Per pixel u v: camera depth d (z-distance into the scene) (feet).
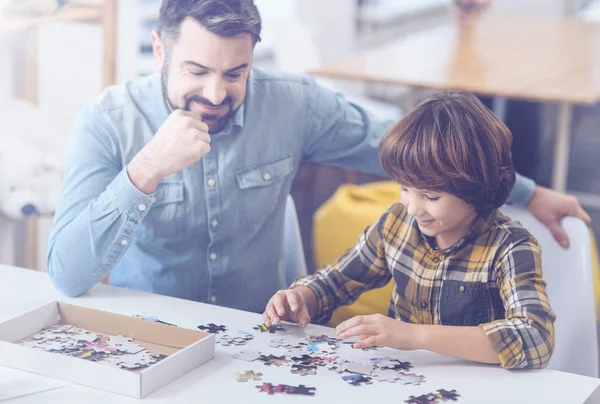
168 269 5.61
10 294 4.87
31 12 8.28
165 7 5.20
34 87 8.65
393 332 4.07
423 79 10.11
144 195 4.77
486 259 4.54
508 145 4.42
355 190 8.62
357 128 5.98
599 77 10.37
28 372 3.88
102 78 8.92
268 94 5.67
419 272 4.76
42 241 9.08
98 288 5.03
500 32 13.70
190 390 3.73
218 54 5.12
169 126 4.70
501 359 4.03
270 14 13.53
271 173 5.70
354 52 16.20
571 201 5.42
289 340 4.32
